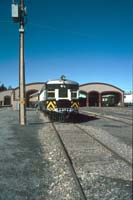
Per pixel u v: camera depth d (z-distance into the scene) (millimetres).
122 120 32625
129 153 13711
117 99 120875
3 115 44375
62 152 13453
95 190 8422
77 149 14578
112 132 21828
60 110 29703
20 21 26844
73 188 8531
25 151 14094
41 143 16500
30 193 8141
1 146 15461
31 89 115188
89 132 21531
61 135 19828
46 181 9250
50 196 7906
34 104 75438
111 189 8516
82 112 54906
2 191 8297
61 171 10398
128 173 10164
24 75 27406
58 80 29938
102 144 15797
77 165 11312
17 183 9039
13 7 26344
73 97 30109
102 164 11438
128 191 8352
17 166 11125
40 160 12141
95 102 120938
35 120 33375
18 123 29438
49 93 29875
